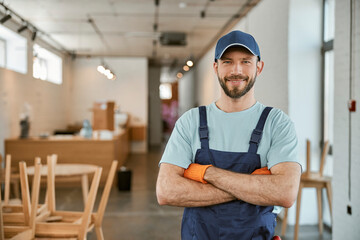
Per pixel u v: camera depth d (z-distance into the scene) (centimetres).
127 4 549
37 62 579
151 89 1348
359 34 287
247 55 119
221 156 119
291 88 405
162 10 584
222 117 123
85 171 380
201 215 118
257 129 119
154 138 1365
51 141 604
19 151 600
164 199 118
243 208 115
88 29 712
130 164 857
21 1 530
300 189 353
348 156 304
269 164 116
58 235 213
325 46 396
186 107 1520
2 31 600
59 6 557
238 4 544
